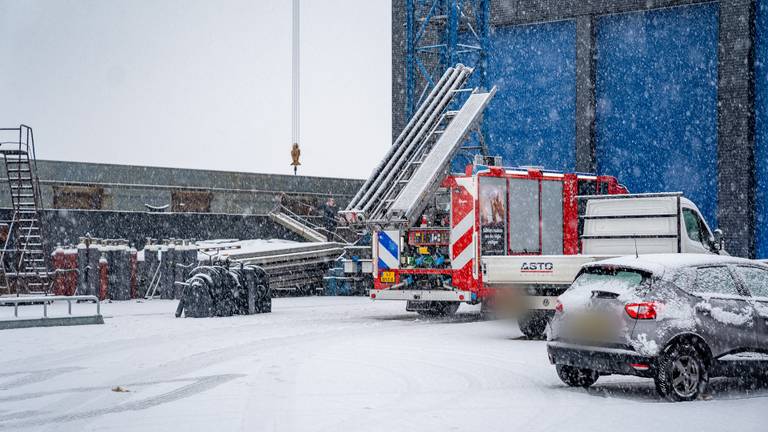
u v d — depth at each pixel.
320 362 12.93
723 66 31.56
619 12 34.12
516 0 36.06
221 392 10.38
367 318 20.77
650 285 10.10
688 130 32.75
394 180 21.03
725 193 31.30
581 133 34.62
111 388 10.68
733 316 10.28
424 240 19.95
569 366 10.77
